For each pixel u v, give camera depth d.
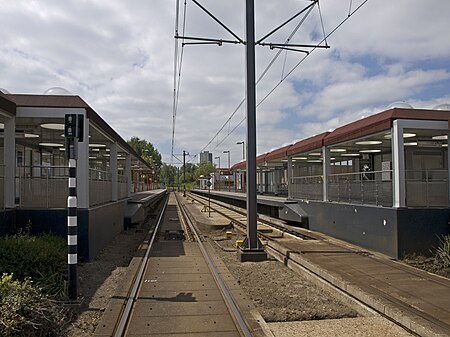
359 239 13.74
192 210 31.98
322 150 18.97
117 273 9.52
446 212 11.71
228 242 15.24
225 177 72.25
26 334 5.02
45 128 13.62
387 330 5.74
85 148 11.00
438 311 6.53
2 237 9.41
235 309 6.51
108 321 5.87
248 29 10.98
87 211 10.85
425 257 11.45
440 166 17.47
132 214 19.16
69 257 7.03
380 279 8.58
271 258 11.77
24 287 5.58
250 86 11.12
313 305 7.07
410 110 12.34
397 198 11.88
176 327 5.82
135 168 40.28
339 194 16.16
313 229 18.25
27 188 11.08
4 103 10.05
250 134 11.23
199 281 8.59
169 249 13.02
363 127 13.84
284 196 31.52
